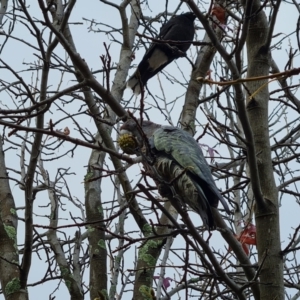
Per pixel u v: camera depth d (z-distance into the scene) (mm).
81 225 4363
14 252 5438
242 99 4281
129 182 5742
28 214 5191
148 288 5609
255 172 4570
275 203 4801
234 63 4348
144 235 5762
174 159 4605
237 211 6816
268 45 5090
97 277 5789
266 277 4594
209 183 4523
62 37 4609
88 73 4598
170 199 4117
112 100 4684
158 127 5059
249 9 4270
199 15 4250
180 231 4184
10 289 5168
